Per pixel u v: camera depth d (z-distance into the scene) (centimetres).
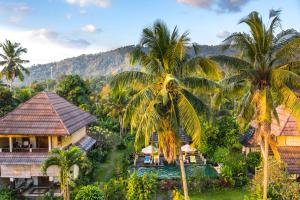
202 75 2064
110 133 4659
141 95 1870
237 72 2152
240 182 2844
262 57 2072
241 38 2084
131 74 1953
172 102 1944
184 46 1842
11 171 2670
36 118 2803
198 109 1981
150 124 1770
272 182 2352
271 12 2019
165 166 3397
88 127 4688
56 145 2842
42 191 2750
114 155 4091
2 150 2748
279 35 2048
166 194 2698
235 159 3088
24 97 5281
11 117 2797
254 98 2159
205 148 3400
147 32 1906
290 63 2047
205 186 2786
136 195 2355
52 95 3294
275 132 2889
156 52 1944
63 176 2198
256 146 3338
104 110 5916
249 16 2027
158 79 1983
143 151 3438
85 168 2450
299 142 2844
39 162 2628
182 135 3538
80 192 2264
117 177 3028
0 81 5722
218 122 3441
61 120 2792
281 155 2712
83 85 6388
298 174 2531
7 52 6038
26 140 2916
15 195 2612
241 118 2284
